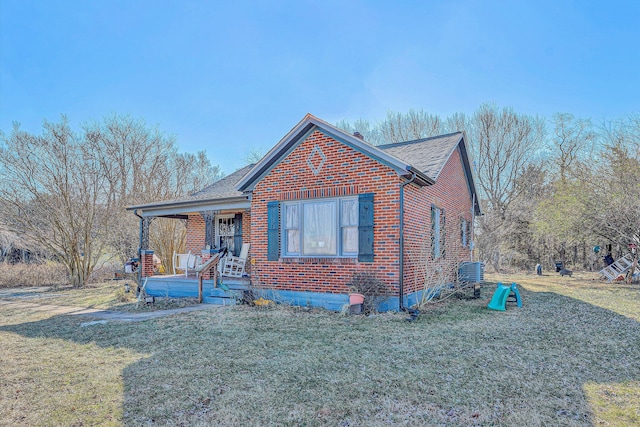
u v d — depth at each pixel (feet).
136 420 12.80
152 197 76.59
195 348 20.89
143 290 40.63
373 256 30.55
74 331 26.50
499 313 29.66
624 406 13.32
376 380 15.85
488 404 13.58
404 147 48.57
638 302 35.22
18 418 13.06
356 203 32.19
